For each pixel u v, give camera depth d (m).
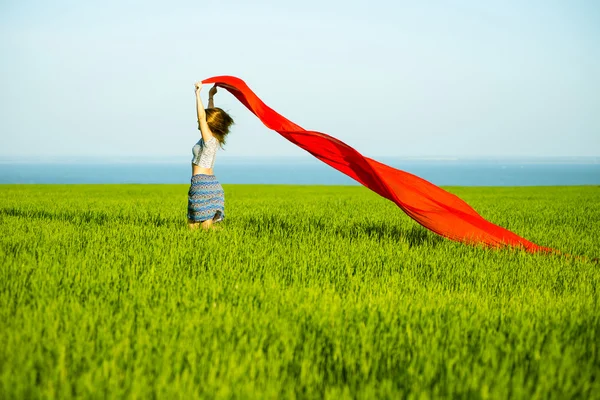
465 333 4.12
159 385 3.07
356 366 3.56
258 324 4.14
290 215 13.62
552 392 3.18
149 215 12.65
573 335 4.19
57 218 11.28
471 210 9.62
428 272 6.51
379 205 18.78
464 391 3.18
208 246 7.35
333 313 4.49
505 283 6.07
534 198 25.94
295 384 3.22
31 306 4.51
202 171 8.45
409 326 4.22
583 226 12.35
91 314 4.30
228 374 3.22
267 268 6.29
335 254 7.25
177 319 4.19
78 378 3.21
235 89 8.99
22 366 3.25
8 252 6.68
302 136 8.87
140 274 5.78
